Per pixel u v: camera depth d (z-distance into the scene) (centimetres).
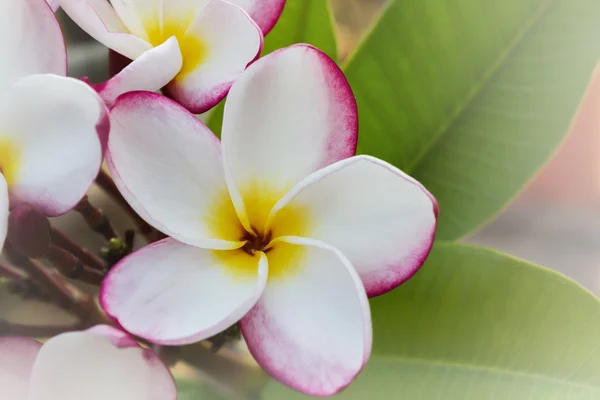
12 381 31
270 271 32
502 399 34
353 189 32
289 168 33
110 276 32
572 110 36
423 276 35
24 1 32
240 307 31
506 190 36
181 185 32
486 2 36
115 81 32
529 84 36
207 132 32
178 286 32
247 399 35
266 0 34
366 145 37
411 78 36
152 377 31
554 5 36
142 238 35
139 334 31
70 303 34
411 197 31
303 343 31
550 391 33
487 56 36
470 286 35
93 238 34
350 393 34
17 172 31
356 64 36
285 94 32
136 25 34
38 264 33
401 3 36
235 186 32
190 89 33
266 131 32
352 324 31
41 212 31
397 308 35
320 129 32
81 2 32
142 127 32
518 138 36
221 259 32
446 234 36
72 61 35
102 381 30
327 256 32
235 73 33
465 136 36
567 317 34
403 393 34
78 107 30
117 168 31
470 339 34
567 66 36
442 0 36
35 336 33
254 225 33
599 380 33
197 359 35
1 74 32
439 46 36
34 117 31
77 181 31
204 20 33
